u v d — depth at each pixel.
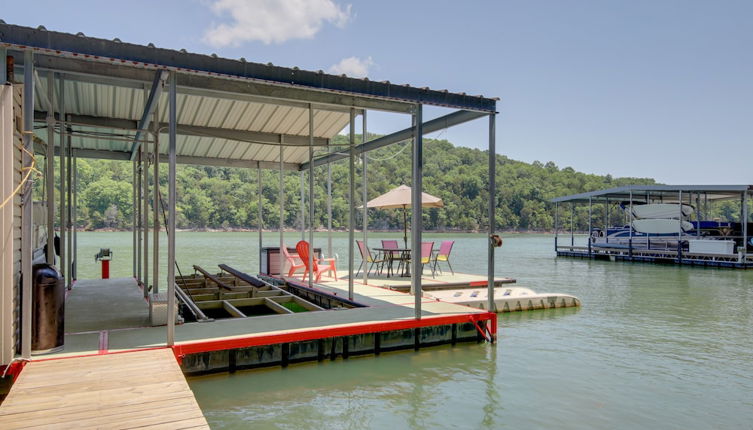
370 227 66.06
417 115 5.76
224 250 28.61
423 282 9.95
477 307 8.16
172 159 4.27
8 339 3.64
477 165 92.12
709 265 18.38
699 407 4.05
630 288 11.84
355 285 8.80
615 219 67.75
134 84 5.88
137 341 4.45
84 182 53.94
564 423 3.70
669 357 5.55
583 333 6.79
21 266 3.85
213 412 3.78
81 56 3.87
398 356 5.40
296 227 65.56
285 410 3.84
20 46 3.65
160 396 3.05
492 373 4.88
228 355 4.64
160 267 16.69
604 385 4.57
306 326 5.15
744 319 7.90
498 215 83.06
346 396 4.18
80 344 4.31
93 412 2.78
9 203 3.55
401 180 70.12
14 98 3.68
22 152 3.76
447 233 78.75
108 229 53.81
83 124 7.69
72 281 9.04
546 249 34.44
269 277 10.40
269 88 5.70
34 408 2.83
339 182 64.06
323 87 5.09
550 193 88.62
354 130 7.02
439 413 3.85
